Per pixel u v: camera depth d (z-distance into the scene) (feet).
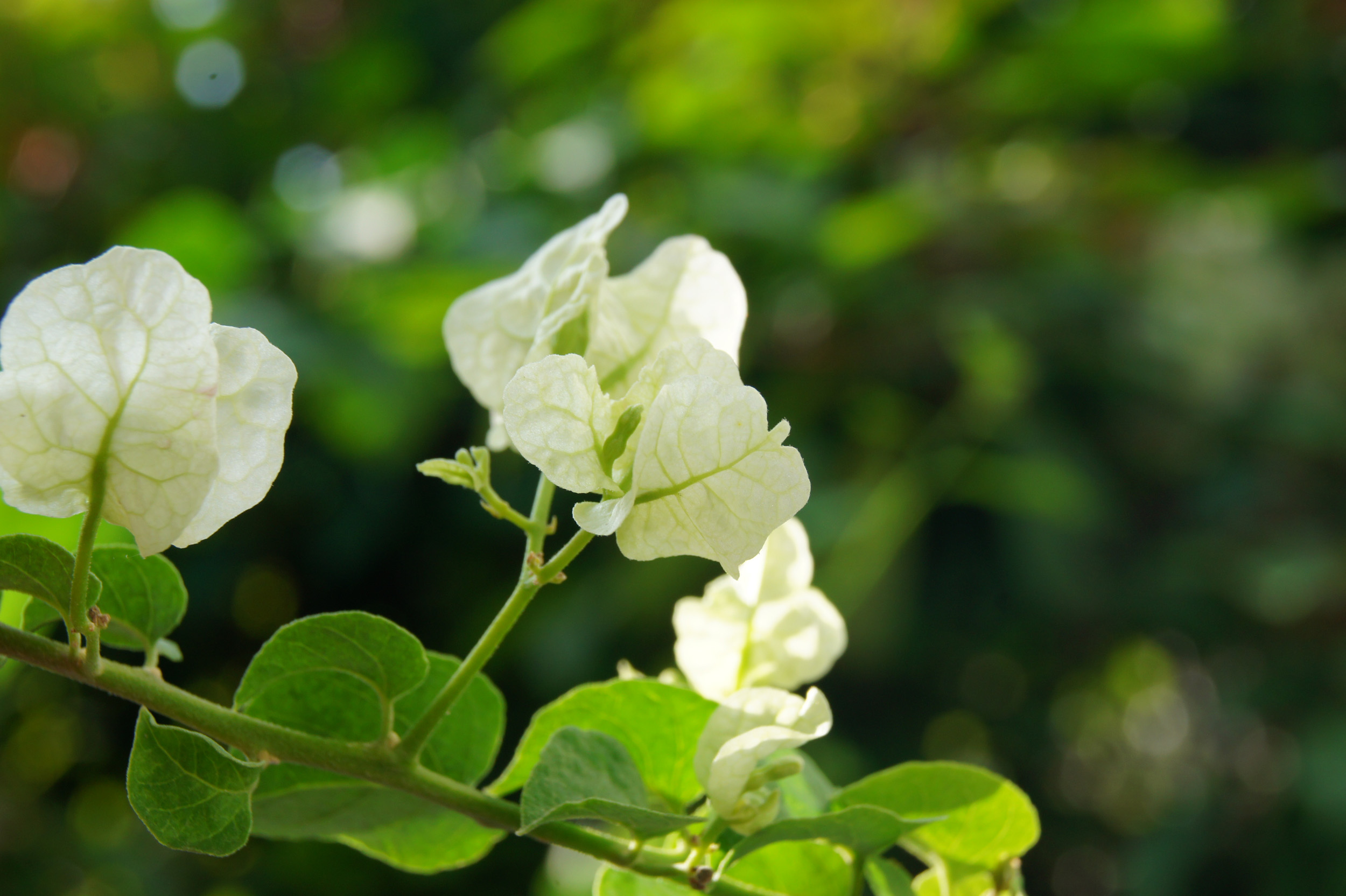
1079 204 4.12
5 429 1.15
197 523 1.19
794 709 1.31
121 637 1.30
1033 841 1.44
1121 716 5.28
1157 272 4.03
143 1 4.61
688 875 1.30
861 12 4.06
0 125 4.36
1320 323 3.93
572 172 4.11
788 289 3.75
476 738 1.37
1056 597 3.63
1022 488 3.56
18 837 3.99
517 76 4.46
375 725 1.34
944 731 4.26
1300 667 3.92
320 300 3.90
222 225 3.67
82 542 1.18
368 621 1.23
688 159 4.12
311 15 4.85
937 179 4.12
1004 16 4.16
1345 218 4.44
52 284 1.15
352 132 4.84
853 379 3.79
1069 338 3.84
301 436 3.89
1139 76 4.15
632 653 3.67
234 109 4.77
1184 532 3.94
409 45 4.81
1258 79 4.58
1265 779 4.24
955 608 3.89
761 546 1.21
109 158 4.53
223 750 1.21
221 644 4.06
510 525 3.78
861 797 1.42
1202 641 4.02
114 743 4.31
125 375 1.16
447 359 3.73
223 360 1.20
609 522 1.21
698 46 4.25
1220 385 3.83
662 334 1.33
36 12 4.41
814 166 3.97
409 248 3.97
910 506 3.55
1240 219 4.22
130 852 4.10
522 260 3.70
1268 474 3.94
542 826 1.28
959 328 3.59
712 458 1.20
